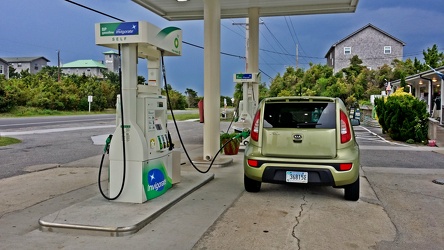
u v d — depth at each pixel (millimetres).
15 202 5148
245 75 12477
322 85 34562
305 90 34781
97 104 41344
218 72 8297
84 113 36406
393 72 34312
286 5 12023
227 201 5102
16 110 32594
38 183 6355
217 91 8305
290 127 5133
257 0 11398
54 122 23188
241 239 3717
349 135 5020
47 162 8625
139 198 4672
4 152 10266
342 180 4852
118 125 4777
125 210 4379
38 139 13609
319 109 5152
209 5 8086
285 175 4988
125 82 4668
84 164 8367
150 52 5188
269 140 5141
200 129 19547
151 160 4867
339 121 5027
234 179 6574
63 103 38062
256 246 3545
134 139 4676
